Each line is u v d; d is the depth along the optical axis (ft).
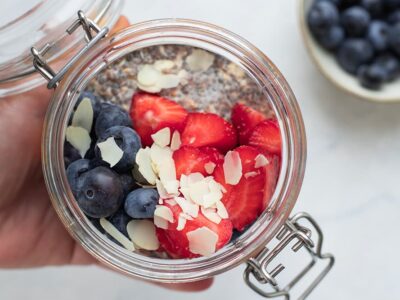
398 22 1.04
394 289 1.00
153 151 0.66
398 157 1.01
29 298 1.02
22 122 0.84
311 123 1.02
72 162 0.68
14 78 0.72
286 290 0.74
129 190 0.67
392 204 1.01
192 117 0.67
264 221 0.67
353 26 1.04
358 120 1.01
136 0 0.99
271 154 0.67
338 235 1.00
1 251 0.93
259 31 1.00
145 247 0.66
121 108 0.68
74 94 0.68
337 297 1.01
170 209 0.64
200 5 1.00
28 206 0.93
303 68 1.01
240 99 0.69
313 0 1.06
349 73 1.06
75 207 0.68
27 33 0.69
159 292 1.02
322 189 1.01
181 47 0.70
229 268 0.67
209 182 0.65
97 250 0.67
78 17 0.67
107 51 0.68
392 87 1.03
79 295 1.02
